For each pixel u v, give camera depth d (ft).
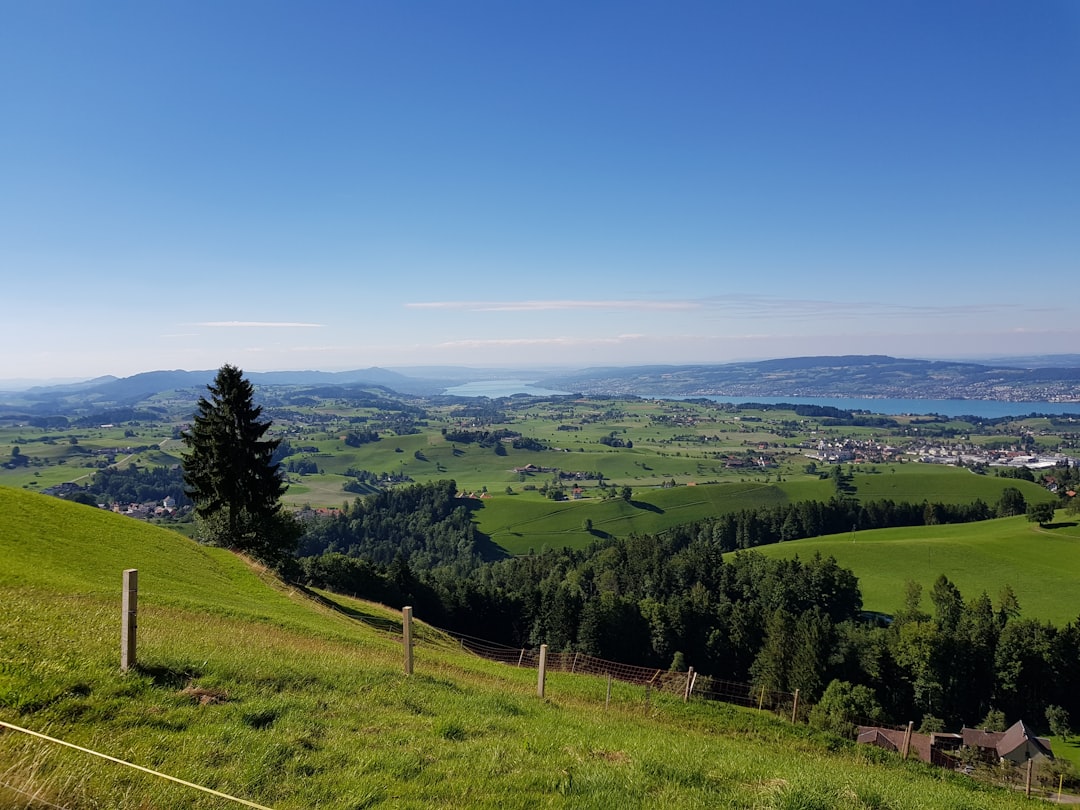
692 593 329.93
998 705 238.68
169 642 46.42
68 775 22.85
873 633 263.49
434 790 27.48
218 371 183.52
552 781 30.07
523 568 431.02
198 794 23.84
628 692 84.89
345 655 64.95
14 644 36.42
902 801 34.12
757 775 36.47
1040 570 360.48
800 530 497.87
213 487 180.14
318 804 24.84
